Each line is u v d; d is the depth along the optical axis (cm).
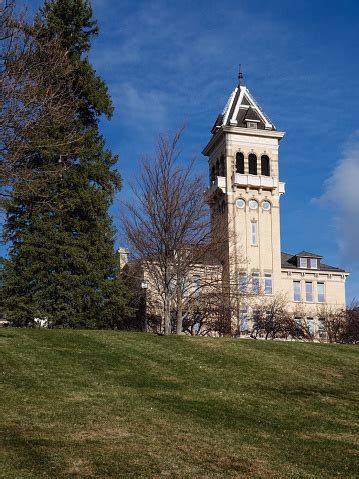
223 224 4622
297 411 1767
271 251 7244
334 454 1352
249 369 2345
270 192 7369
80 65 4347
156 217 4022
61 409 1580
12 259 4169
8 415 1487
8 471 1067
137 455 1227
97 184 4488
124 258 5309
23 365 2098
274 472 1179
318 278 7488
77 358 2275
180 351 2570
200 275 4672
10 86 1830
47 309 4112
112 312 4275
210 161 7900
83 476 1077
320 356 2712
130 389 1881
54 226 4238
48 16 4281
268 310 6488
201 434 1427
